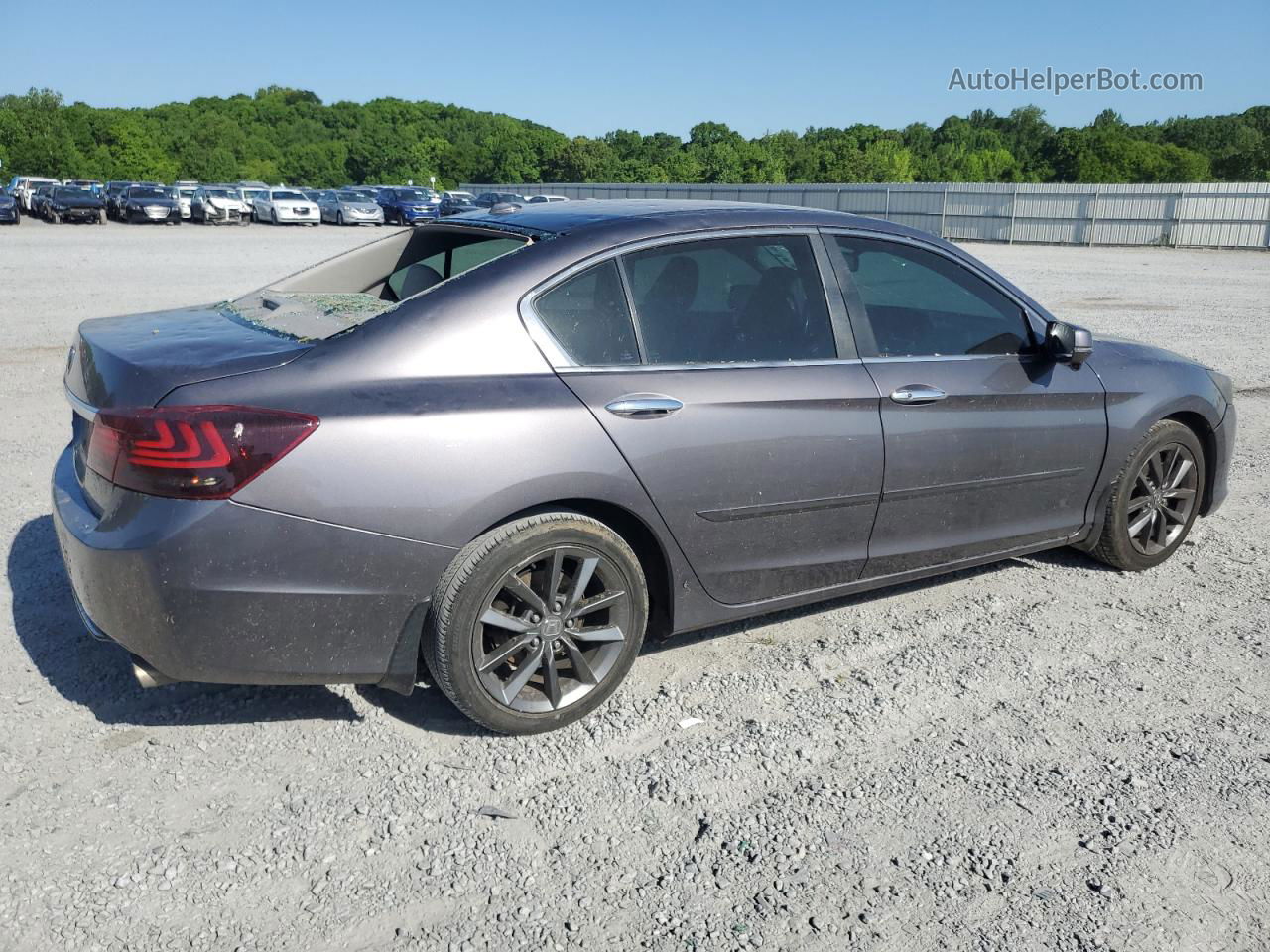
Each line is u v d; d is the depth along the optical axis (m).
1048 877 2.52
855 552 3.64
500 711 3.02
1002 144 156.12
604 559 3.10
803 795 2.84
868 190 46.91
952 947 2.28
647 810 2.77
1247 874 2.55
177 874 2.46
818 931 2.32
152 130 127.00
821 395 3.39
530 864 2.54
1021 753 3.08
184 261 21.64
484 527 2.86
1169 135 132.12
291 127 154.75
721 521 3.28
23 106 101.81
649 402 3.07
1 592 4.04
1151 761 3.05
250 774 2.89
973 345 3.87
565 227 3.27
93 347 3.00
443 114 177.38
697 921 2.34
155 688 3.34
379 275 4.11
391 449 2.72
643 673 3.55
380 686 3.15
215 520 2.58
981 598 4.28
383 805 2.76
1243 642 3.89
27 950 2.20
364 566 2.74
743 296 3.39
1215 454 4.73
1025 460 3.96
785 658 3.68
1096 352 4.32
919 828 2.70
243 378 2.70
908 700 3.39
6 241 27.73
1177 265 27.02
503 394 2.89
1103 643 3.87
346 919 2.33
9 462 5.83
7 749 2.97
